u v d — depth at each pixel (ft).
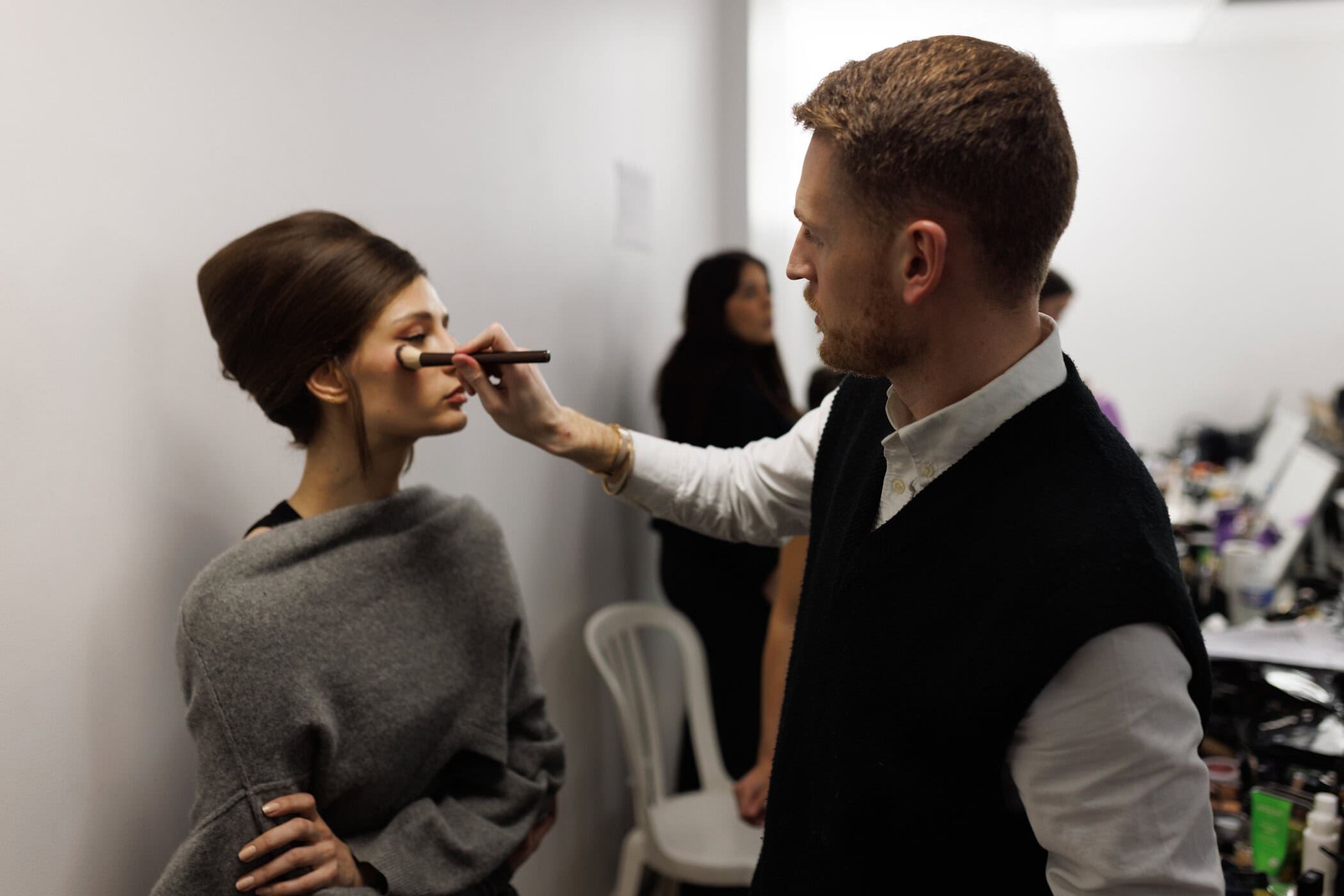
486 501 5.72
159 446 3.48
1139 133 16.25
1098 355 16.78
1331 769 4.81
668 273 8.96
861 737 2.58
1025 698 2.24
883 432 2.88
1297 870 4.30
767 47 12.09
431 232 5.04
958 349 2.45
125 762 3.39
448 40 5.15
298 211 4.08
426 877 3.39
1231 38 15.48
